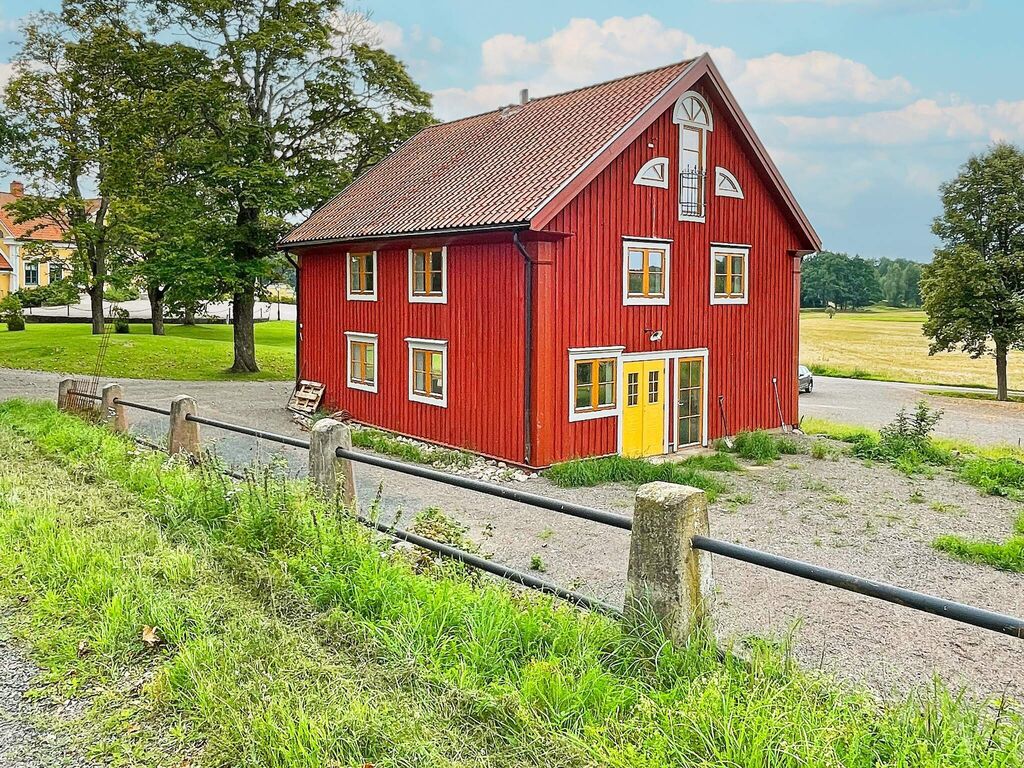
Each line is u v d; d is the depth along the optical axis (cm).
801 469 1546
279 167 2772
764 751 341
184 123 2748
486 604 498
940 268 3406
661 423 1664
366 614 521
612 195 1524
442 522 720
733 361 1819
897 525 1119
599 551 941
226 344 3812
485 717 398
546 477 1427
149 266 2856
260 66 2847
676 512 442
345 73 2838
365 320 1916
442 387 1675
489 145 1869
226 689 427
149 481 870
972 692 590
